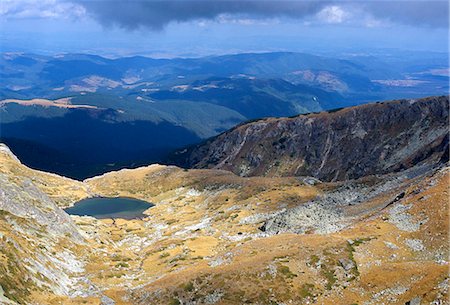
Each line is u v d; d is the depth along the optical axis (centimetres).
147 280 10875
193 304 8262
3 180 13688
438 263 8100
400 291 7350
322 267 8638
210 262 10519
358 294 7712
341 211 14012
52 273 9706
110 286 10406
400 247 9281
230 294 8238
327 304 7575
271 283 8325
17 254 8806
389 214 11012
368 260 8812
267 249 10338
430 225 9725
